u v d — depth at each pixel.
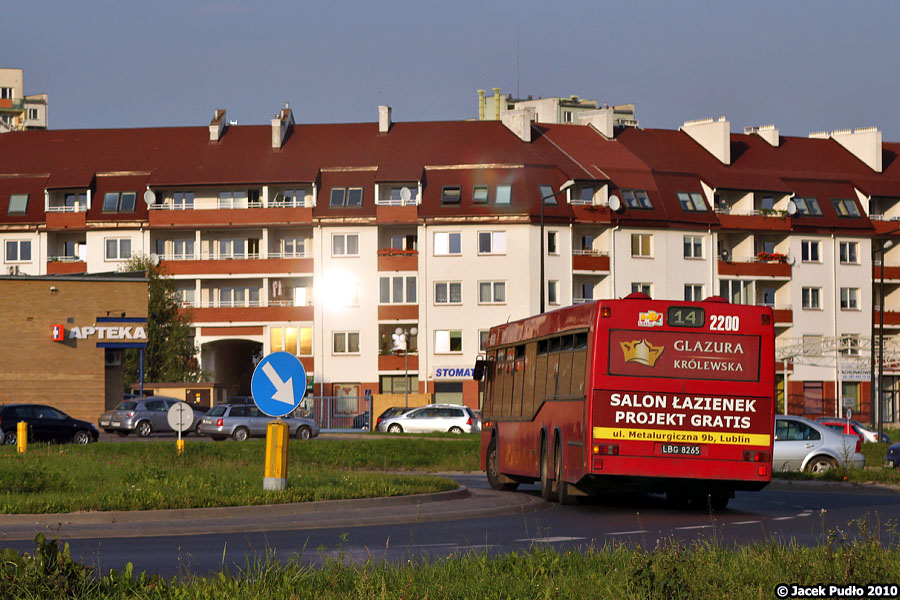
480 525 28.86
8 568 14.45
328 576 16.31
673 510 34.19
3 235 127.44
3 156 132.62
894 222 140.00
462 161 127.44
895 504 37.22
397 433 90.94
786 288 133.88
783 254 133.88
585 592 15.47
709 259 130.88
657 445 31.56
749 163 138.12
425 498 34.34
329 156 129.50
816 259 135.62
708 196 132.75
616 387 31.59
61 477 36.72
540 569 16.89
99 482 35.94
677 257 129.75
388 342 125.69
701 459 31.59
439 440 70.62
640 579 15.02
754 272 132.00
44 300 90.56
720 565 16.92
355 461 56.72
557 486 35.22
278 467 33.53
